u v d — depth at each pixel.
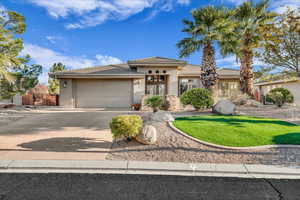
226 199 3.32
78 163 4.91
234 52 14.02
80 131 8.45
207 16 13.42
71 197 3.35
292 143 5.92
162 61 19.06
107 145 6.43
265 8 14.52
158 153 5.59
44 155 5.45
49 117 12.20
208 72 14.59
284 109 12.97
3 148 6.01
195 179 4.16
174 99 15.14
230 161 5.05
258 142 6.00
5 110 15.51
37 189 3.63
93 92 18.38
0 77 15.05
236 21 14.70
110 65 22.59
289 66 10.82
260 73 13.09
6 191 3.54
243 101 14.52
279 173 4.41
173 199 3.31
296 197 3.41
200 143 6.09
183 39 14.76
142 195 3.45
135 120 6.35
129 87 18.44
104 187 3.74
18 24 15.73
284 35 10.12
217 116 10.48
